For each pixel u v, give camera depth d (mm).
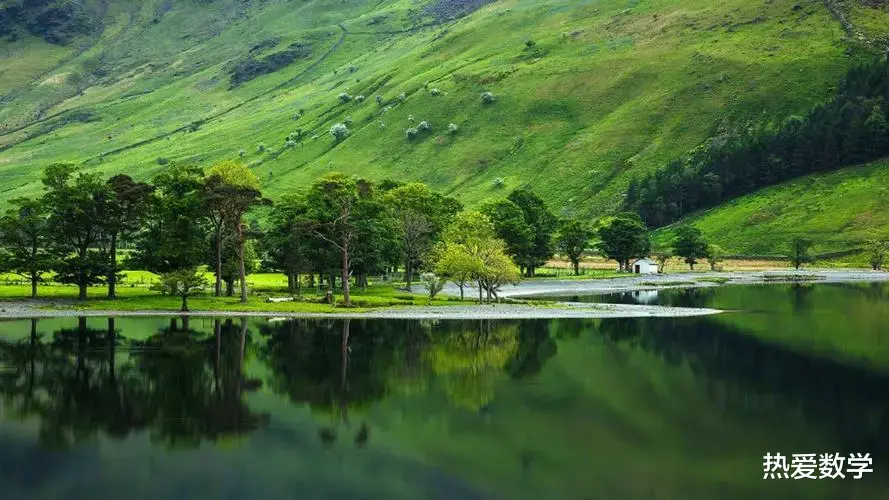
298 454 34812
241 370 54500
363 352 62469
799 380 49812
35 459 34000
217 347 64750
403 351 63094
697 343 66000
